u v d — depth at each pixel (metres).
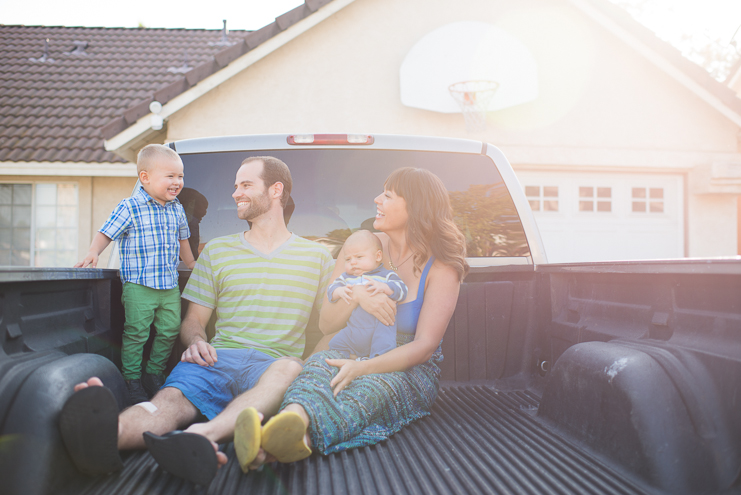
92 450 1.45
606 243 9.95
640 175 10.06
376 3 9.35
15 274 1.46
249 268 2.28
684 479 1.50
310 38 9.20
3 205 10.05
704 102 9.89
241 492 1.51
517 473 1.59
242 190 2.28
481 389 2.50
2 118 10.24
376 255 2.25
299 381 1.83
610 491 1.49
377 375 1.96
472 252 2.62
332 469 1.66
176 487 1.54
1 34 13.70
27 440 1.36
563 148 9.62
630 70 9.84
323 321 2.25
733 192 9.65
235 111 9.01
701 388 1.54
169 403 1.83
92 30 14.17
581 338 2.22
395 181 2.28
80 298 2.10
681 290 1.74
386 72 9.38
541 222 9.79
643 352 1.69
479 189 2.66
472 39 9.34
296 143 2.58
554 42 9.73
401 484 1.54
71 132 9.90
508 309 2.57
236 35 14.00
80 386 1.51
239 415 1.57
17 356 1.53
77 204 10.04
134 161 9.06
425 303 2.20
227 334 2.21
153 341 2.55
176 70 11.98
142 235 2.43
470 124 9.38
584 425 1.81
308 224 2.55
